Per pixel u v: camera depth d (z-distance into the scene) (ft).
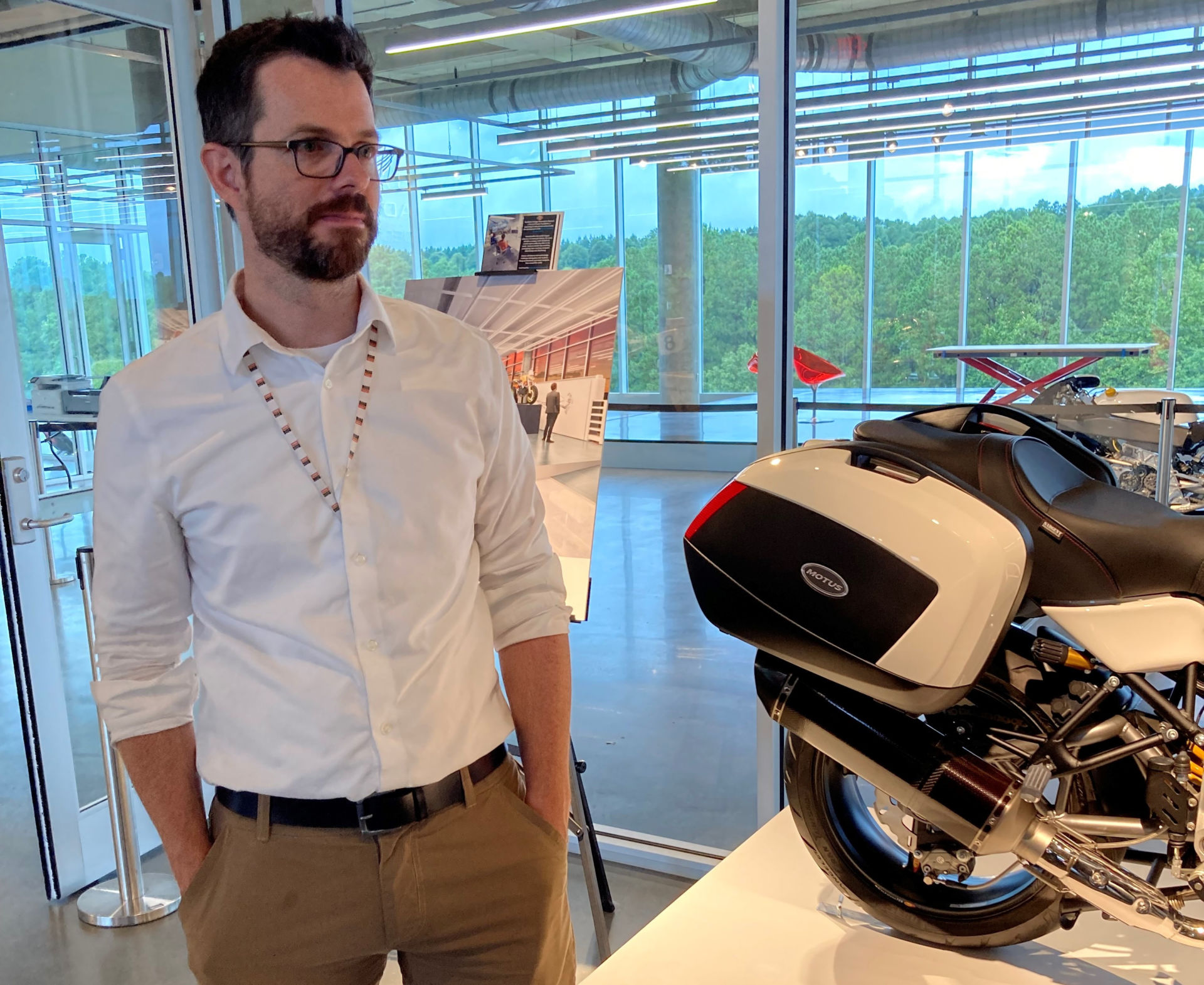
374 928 3.20
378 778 3.10
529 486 3.81
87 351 8.38
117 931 7.51
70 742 8.11
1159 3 15.66
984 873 6.77
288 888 3.16
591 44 11.11
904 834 5.74
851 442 5.71
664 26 10.41
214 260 9.18
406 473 3.21
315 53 2.92
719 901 6.63
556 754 3.69
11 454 7.61
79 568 7.69
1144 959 5.83
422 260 12.09
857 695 5.58
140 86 8.57
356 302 3.26
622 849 8.14
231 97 2.94
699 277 12.67
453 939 3.37
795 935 6.21
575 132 11.89
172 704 3.41
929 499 5.12
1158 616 4.82
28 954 7.23
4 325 7.58
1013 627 5.48
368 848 3.14
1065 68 16.79
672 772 9.16
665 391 13.17
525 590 3.78
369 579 3.12
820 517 5.39
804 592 5.42
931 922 5.96
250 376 3.10
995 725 5.41
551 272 6.93
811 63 17.71
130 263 8.65
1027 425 6.13
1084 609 5.00
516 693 3.74
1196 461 7.73
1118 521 5.02
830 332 18.98
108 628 3.34
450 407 3.35
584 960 6.75
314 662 3.11
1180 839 4.77
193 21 8.80
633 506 13.38
